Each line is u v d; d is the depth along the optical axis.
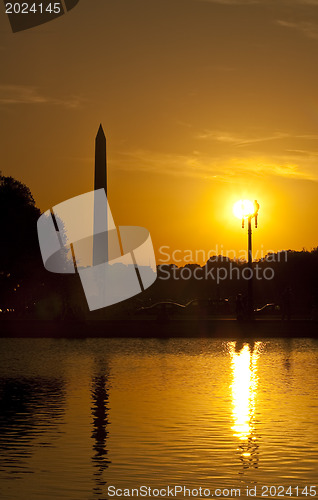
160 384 25.19
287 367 30.52
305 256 124.75
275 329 50.91
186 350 39.25
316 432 16.94
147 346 42.09
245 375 27.77
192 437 16.36
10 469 13.66
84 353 37.38
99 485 12.65
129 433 16.80
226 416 18.91
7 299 78.50
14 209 75.38
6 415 19.14
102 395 22.59
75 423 18.00
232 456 14.66
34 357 35.19
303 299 111.31
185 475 13.29
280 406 20.44
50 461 14.24
